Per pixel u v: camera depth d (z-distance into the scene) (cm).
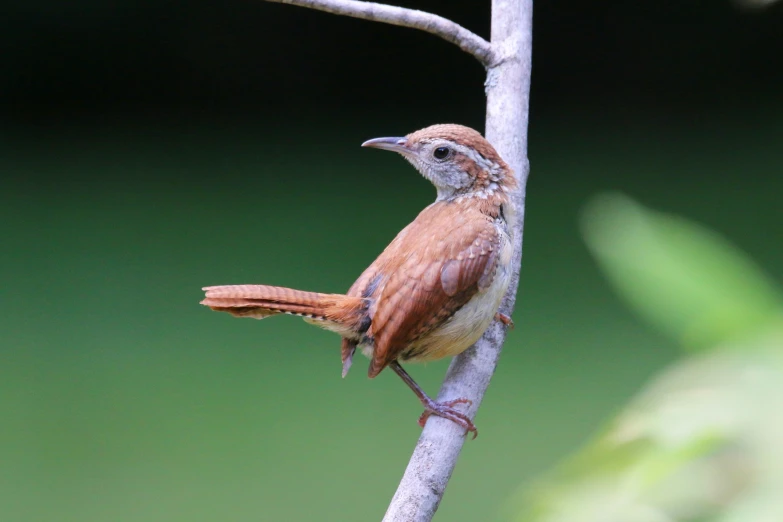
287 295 407
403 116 866
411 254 407
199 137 835
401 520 404
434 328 407
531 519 171
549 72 896
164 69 887
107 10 870
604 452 170
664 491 159
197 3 878
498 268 407
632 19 887
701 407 153
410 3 862
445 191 409
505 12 409
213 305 407
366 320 407
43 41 866
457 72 884
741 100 864
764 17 860
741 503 145
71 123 863
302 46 892
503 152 409
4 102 872
